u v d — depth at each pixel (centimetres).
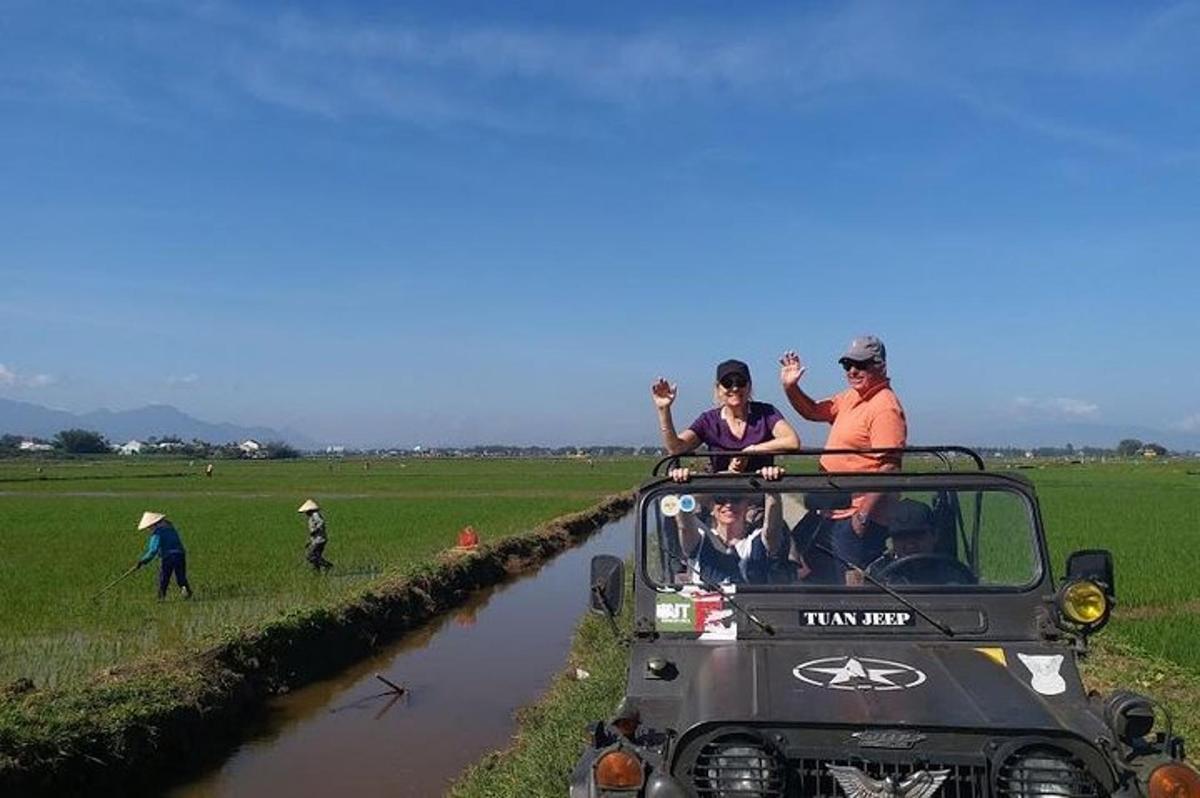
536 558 2700
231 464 12206
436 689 1252
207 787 895
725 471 612
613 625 548
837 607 512
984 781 393
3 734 794
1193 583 1903
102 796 844
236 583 1920
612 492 5425
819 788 399
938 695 429
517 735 996
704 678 464
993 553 523
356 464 12394
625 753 405
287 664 1273
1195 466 9956
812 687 439
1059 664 475
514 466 11256
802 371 700
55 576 2028
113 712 905
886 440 615
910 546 530
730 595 520
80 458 15712
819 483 541
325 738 1038
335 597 1562
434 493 5341
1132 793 382
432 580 1898
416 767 934
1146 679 1083
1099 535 2759
